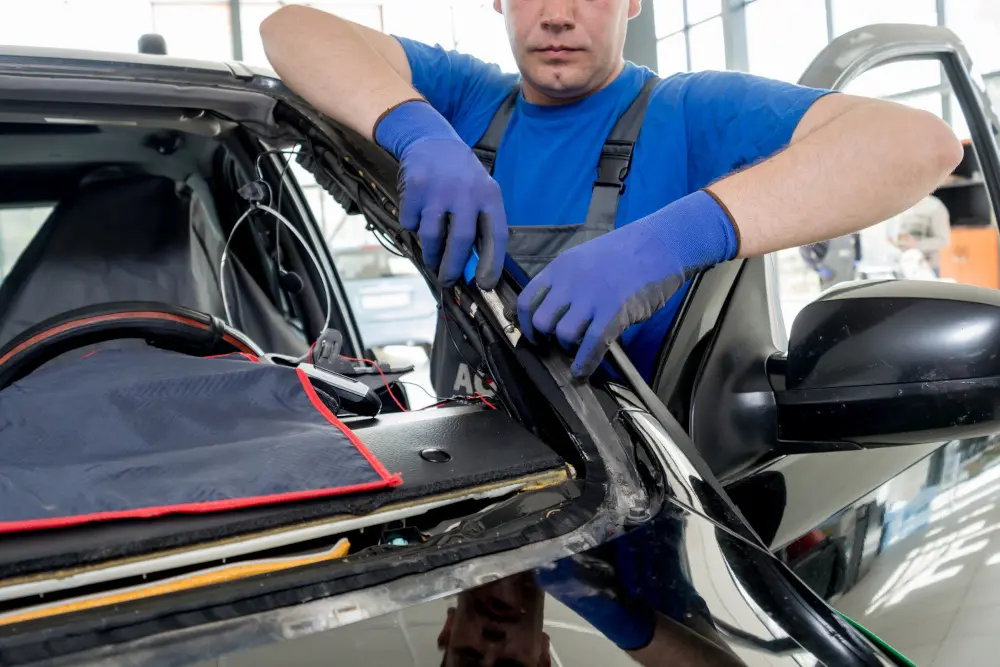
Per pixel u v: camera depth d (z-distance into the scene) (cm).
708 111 107
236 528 47
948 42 123
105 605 42
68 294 113
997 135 131
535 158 119
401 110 86
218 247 136
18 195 118
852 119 84
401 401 108
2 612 41
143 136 114
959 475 98
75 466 52
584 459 61
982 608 80
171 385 63
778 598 50
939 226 278
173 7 1052
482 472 57
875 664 47
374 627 43
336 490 51
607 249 73
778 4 849
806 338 84
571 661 43
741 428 88
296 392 65
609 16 105
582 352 65
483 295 71
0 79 80
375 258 459
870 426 79
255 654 41
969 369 74
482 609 46
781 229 80
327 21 99
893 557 83
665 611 47
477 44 1132
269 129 96
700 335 91
